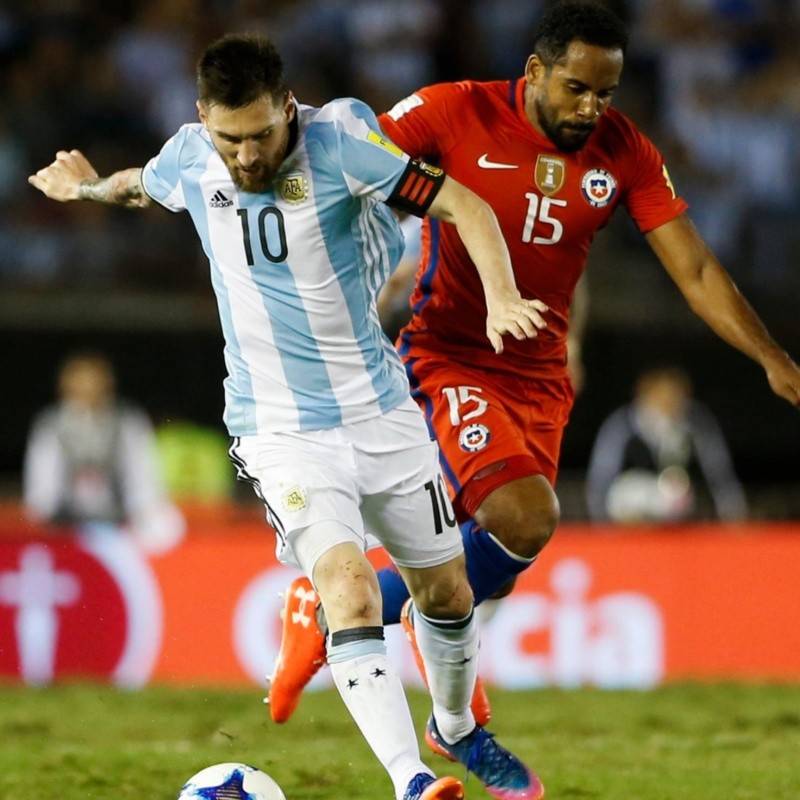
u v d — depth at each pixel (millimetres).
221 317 15742
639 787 18516
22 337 45281
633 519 38156
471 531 18141
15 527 39469
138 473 37562
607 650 32469
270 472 15312
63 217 47438
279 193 14977
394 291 21438
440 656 16750
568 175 18219
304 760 20391
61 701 28000
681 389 39375
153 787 18531
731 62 54719
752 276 48250
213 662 32312
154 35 53062
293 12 53875
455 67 53969
